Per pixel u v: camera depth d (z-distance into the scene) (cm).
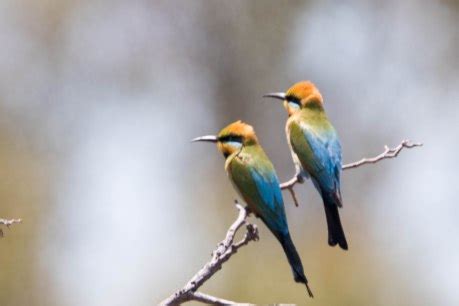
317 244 1466
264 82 2059
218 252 717
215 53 2092
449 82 2008
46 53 1964
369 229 1537
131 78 2080
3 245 1476
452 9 2017
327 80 2017
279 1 2053
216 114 2095
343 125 1970
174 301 699
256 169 833
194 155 1966
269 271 1384
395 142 1948
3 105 1853
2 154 1686
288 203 1695
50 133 1861
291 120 914
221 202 1582
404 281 1449
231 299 1366
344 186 1823
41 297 1481
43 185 1631
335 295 1391
